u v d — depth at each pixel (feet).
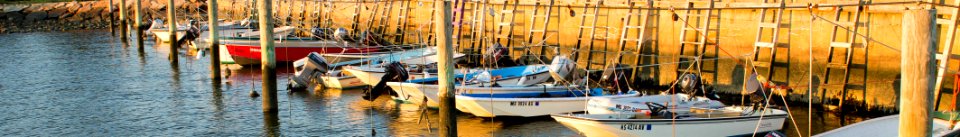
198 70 155.84
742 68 112.16
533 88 106.32
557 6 142.92
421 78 119.14
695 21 119.03
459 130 96.37
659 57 124.36
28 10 322.55
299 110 110.73
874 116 99.19
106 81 142.61
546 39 139.95
